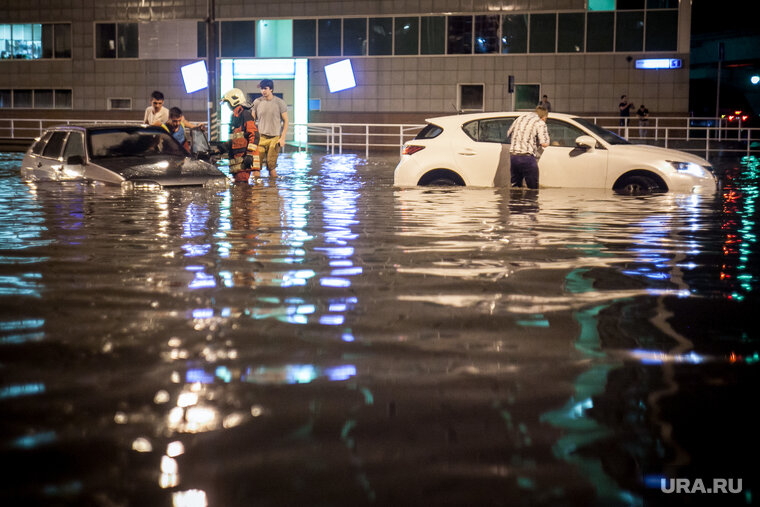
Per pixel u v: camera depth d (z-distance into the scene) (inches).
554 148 498.0
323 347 132.1
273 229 300.4
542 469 83.9
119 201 413.4
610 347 132.6
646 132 1330.0
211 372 117.6
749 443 90.7
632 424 96.8
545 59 1368.1
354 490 79.0
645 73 1336.1
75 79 1551.4
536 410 101.7
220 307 163.0
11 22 1567.4
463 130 515.8
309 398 106.1
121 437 92.4
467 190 488.4
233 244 258.4
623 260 227.6
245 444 90.3
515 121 491.5
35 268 210.4
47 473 82.7
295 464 84.9
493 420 98.1
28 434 93.1
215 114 1114.7
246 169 574.9
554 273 204.5
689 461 85.9
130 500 76.8
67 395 107.0
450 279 195.5
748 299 173.0
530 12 1365.7
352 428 95.2
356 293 177.9
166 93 1521.9
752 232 296.7
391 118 1437.0
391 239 271.0
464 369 119.6
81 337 137.9
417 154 518.6
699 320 152.4
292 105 1476.4
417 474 82.6
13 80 1576.0
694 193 474.3
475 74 1397.6
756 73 1818.4
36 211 360.8
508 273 204.4
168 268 211.3
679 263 223.1
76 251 241.3
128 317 153.6
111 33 1531.7
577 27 1352.1
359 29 1438.2
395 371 118.6
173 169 502.0
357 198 438.9
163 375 116.2
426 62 1413.6
